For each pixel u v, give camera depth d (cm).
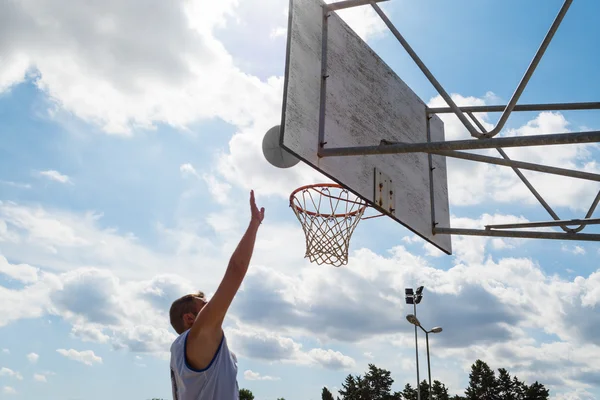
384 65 546
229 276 195
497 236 556
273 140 506
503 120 414
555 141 344
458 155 489
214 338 195
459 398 6206
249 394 7125
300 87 424
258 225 209
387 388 7269
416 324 2356
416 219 536
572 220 541
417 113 580
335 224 676
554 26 381
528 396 6103
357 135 472
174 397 208
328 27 478
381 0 454
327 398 6359
